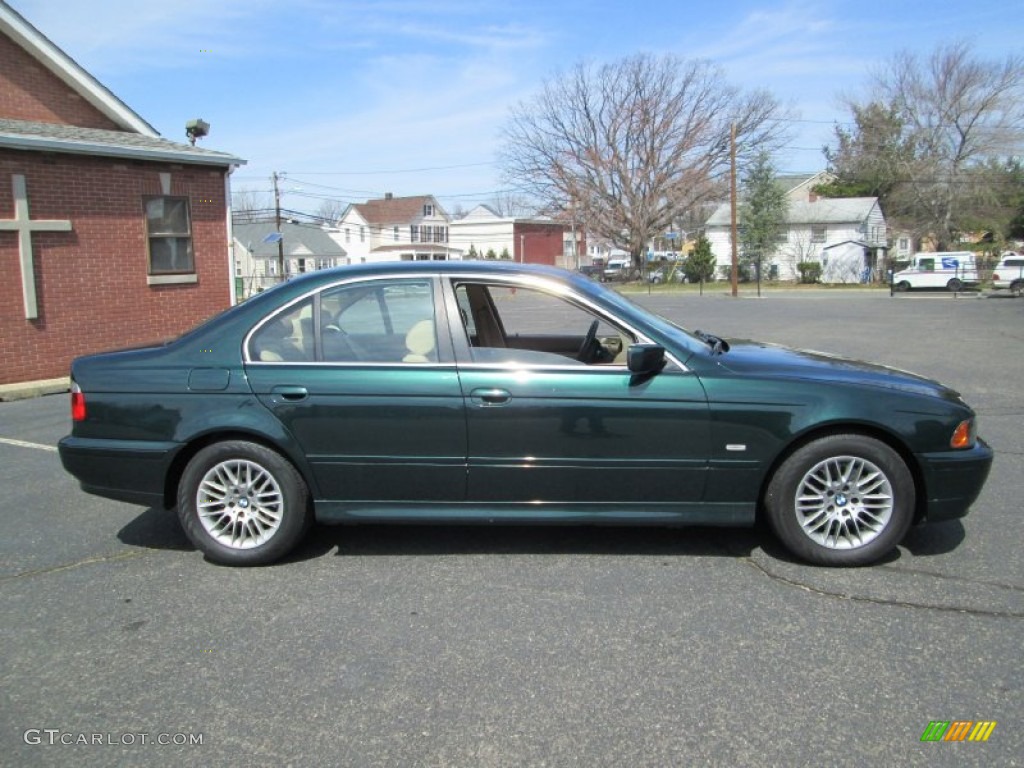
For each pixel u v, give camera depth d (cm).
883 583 386
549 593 380
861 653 319
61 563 430
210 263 1304
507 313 499
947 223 5069
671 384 397
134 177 1186
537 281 422
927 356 1266
